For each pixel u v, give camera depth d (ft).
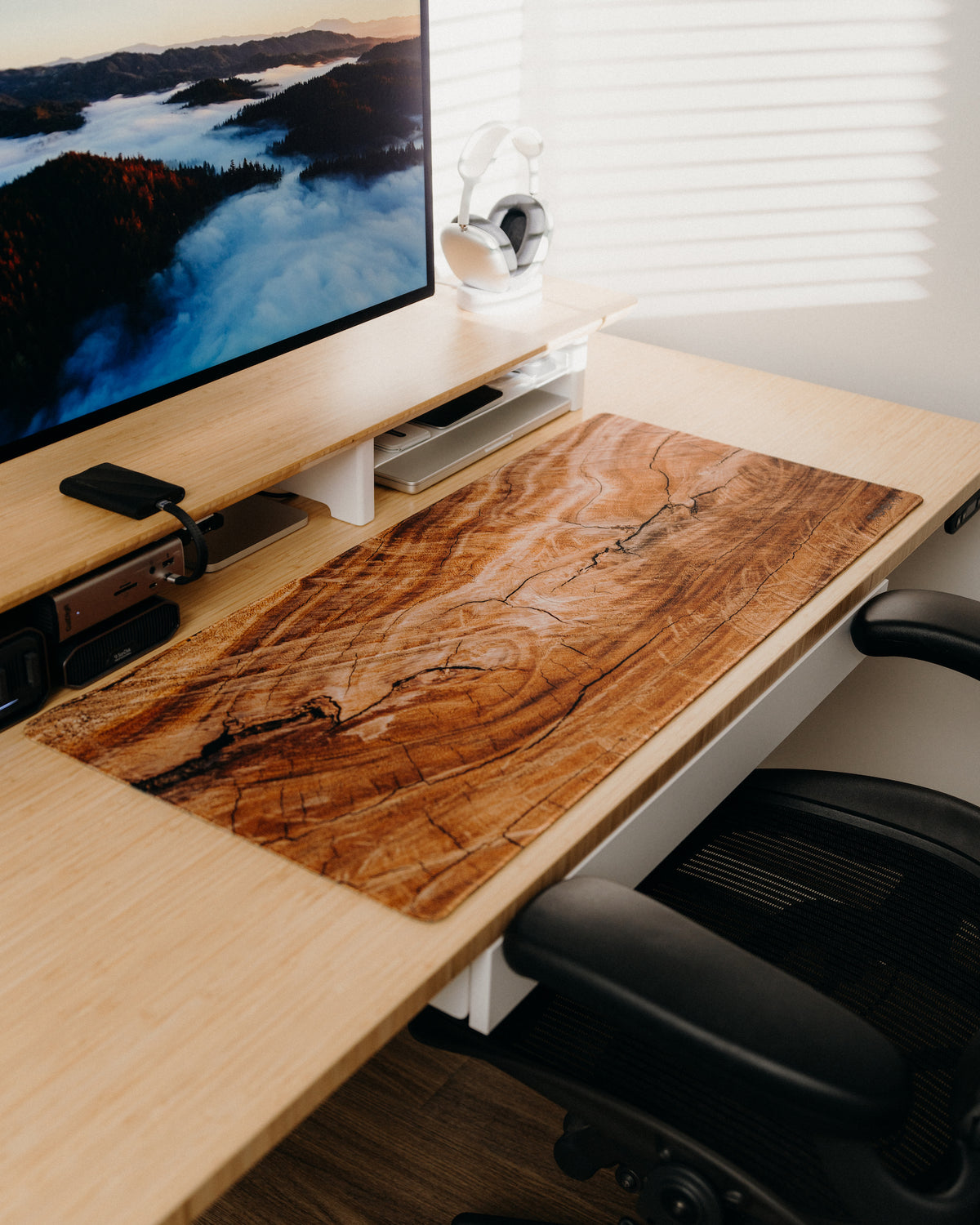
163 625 3.74
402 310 5.57
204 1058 2.33
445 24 5.97
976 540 5.90
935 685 6.36
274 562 4.26
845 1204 2.74
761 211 6.08
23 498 3.78
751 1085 2.36
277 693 3.45
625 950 2.57
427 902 2.69
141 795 3.06
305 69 4.35
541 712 3.37
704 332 6.54
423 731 3.29
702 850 3.93
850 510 4.61
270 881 2.78
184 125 3.97
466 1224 4.33
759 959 2.56
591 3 6.10
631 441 5.22
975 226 5.50
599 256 6.72
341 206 4.71
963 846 3.95
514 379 5.35
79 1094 2.25
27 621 3.43
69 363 3.84
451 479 4.87
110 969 2.53
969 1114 2.72
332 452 4.17
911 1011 3.33
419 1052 5.46
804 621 3.90
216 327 4.33
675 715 3.38
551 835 2.92
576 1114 3.15
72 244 3.73
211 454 4.09
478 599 3.96
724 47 5.83
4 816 2.97
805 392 5.94
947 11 5.21
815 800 4.14
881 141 5.60
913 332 5.88
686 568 4.16
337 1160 4.87
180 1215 2.06
